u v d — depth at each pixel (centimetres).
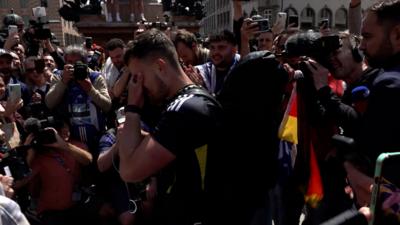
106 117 416
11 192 264
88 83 397
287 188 287
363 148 168
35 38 637
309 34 265
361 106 250
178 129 172
